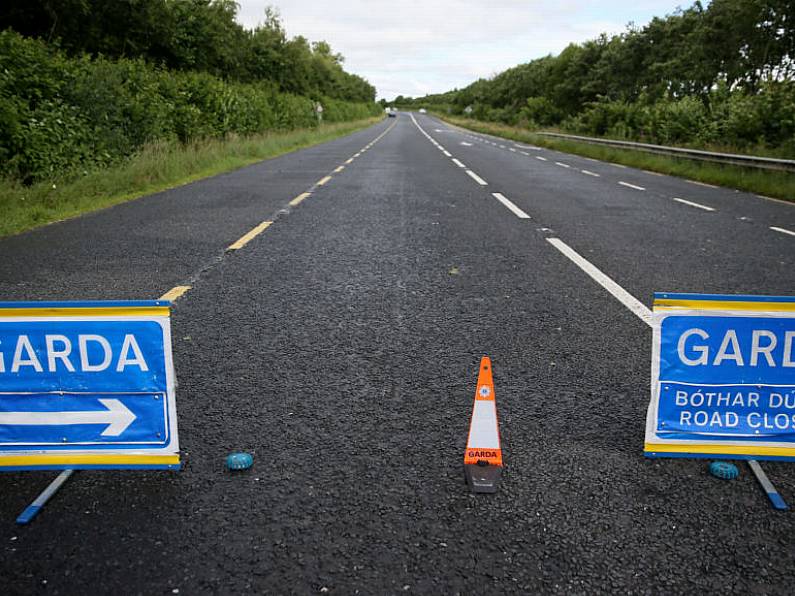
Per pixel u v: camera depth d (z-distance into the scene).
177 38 34.34
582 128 42.06
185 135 22.92
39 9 24.41
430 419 3.38
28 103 13.68
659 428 3.03
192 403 3.56
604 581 2.18
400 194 13.80
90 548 2.35
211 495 2.69
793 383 3.01
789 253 7.97
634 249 8.12
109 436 2.90
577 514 2.56
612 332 4.82
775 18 34.28
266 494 2.69
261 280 6.35
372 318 5.13
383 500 2.64
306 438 3.17
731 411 3.04
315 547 2.35
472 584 2.16
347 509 2.58
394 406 3.54
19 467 2.92
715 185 17.31
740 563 2.29
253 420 3.36
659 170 21.77
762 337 2.99
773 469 2.96
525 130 54.12
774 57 35.47
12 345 2.86
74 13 25.53
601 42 60.88
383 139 44.12
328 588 2.13
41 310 2.83
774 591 2.15
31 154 12.80
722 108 24.62
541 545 2.37
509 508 2.60
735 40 37.25
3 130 12.33
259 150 25.89
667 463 3.00
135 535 2.42
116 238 8.58
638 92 52.59
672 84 44.09
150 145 18.19
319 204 12.13
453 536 2.41
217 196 13.25
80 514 2.57
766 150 20.19
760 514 2.59
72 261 7.16
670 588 2.16
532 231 9.41
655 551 2.34
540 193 14.38
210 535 2.42
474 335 4.73
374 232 9.18
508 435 3.22
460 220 10.38
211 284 6.17
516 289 6.08
